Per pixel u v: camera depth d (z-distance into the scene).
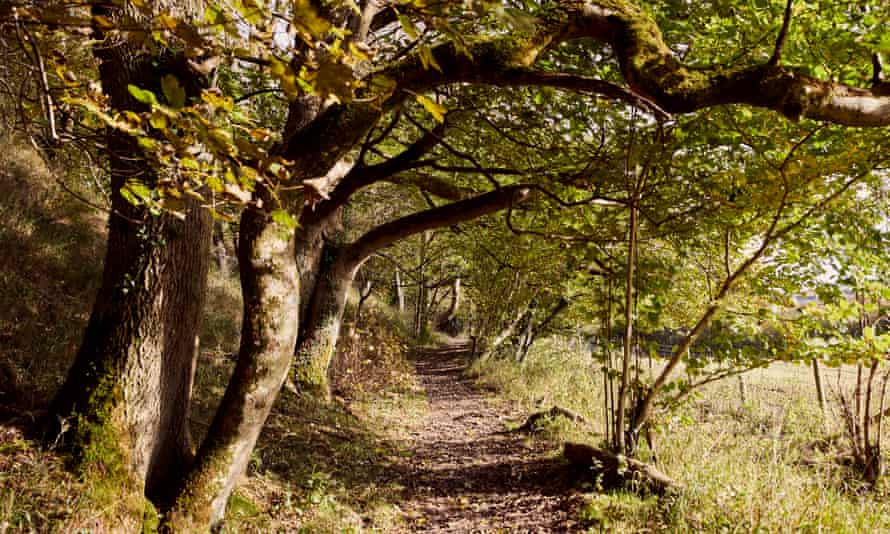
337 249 9.91
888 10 4.25
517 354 17.94
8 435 3.72
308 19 1.19
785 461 5.76
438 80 3.48
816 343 5.50
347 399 10.43
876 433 6.70
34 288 7.18
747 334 5.74
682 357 5.88
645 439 6.30
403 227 9.11
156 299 3.88
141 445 3.89
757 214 5.61
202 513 4.10
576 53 5.34
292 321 4.30
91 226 10.58
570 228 6.99
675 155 5.86
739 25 4.66
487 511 5.87
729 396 10.23
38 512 3.26
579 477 6.16
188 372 4.40
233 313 12.16
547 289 14.05
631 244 5.76
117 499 3.65
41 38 1.89
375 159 10.48
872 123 2.60
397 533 5.35
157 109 1.49
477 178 8.76
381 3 1.24
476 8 1.12
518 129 5.92
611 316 6.49
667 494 5.19
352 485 6.16
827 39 4.45
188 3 3.16
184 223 3.98
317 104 6.10
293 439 6.90
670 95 2.64
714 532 4.39
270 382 4.27
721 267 7.41
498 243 10.52
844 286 5.45
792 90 2.48
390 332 17.88
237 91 6.66
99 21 1.50
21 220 8.55
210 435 4.25
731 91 2.60
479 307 18.45
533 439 8.48
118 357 3.81
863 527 4.45
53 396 4.68
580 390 11.55
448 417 10.91
